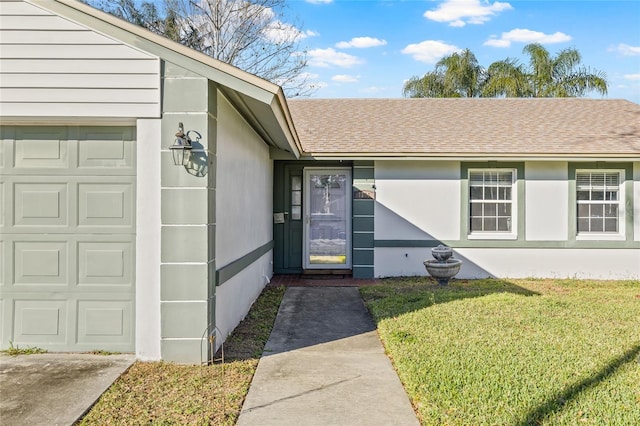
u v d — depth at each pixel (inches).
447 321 226.8
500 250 388.2
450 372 156.8
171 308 169.5
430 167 388.8
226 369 166.2
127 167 176.1
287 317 253.0
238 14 748.6
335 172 413.1
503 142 394.9
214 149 179.2
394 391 148.1
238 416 129.8
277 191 409.4
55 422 123.6
